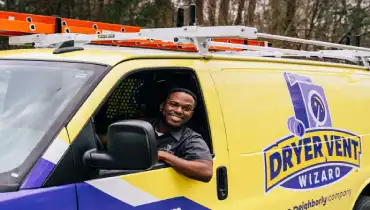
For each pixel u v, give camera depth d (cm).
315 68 471
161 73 350
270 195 386
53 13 1400
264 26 1969
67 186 255
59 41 387
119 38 369
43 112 274
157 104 373
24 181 244
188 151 325
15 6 1321
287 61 440
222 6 1825
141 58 313
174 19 1470
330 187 454
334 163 461
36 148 254
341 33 2138
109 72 289
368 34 2131
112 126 255
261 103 389
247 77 385
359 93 511
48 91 285
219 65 366
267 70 409
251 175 370
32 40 403
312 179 432
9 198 235
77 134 262
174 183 311
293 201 409
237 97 369
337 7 2161
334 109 471
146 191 295
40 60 313
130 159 251
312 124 438
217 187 341
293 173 410
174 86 357
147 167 251
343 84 494
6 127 275
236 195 357
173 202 310
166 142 331
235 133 360
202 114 346
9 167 253
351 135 487
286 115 411
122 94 380
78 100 272
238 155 360
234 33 333
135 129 250
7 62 321
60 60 307
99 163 258
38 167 248
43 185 246
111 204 276
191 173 313
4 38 1034
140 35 363
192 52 364
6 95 295
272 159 389
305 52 481
